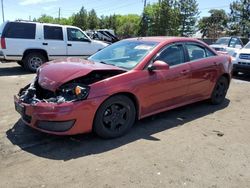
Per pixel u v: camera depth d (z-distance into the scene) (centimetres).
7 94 752
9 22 1085
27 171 373
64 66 481
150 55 512
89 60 549
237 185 360
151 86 502
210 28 7331
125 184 350
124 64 511
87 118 434
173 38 571
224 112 640
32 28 1127
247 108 682
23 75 1068
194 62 588
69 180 355
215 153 439
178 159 415
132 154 424
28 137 471
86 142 457
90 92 432
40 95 463
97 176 365
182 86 561
